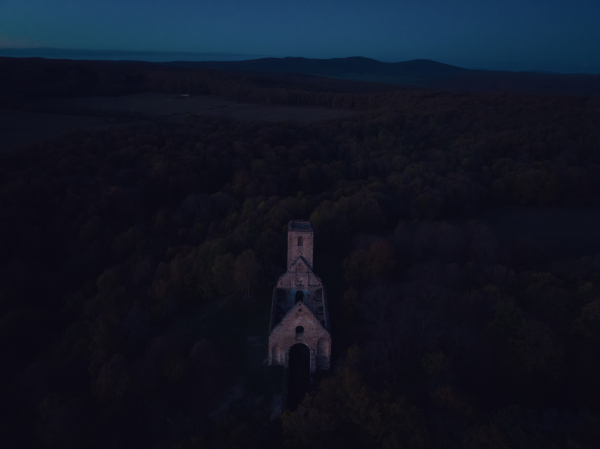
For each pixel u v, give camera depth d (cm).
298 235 4647
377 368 3928
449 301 4716
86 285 6262
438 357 3859
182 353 4559
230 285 5600
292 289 4834
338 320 4969
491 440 3011
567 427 3606
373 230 7131
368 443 3531
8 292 5716
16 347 5141
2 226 6500
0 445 3884
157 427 3984
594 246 6950
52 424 3819
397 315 4494
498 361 4134
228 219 7650
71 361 4728
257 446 3650
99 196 7775
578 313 4366
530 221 8119
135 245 6975
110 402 4156
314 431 3588
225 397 4150
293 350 4684
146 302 5553
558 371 3925
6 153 8356
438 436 3288
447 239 6234
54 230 7106
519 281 5184
